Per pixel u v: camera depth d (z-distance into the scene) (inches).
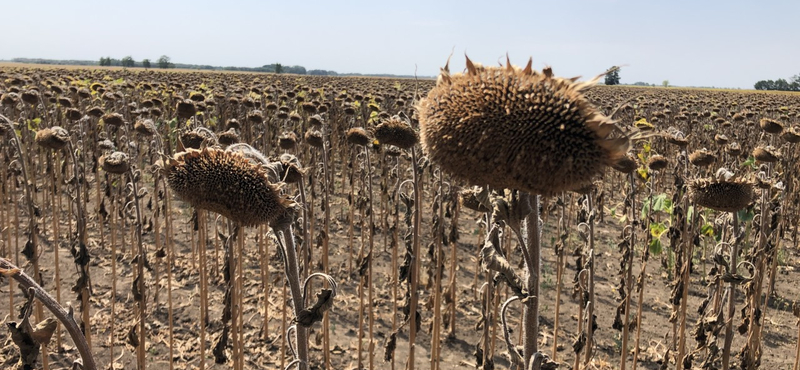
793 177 481.7
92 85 610.2
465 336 308.7
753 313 227.5
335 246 430.0
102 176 549.0
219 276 361.1
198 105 470.9
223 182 107.0
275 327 307.6
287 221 116.4
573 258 411.5
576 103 84.2
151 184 520.1
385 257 415.5
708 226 334.0
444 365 282.2
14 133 234.5
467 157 86.7
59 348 274.5
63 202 494.6
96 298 329.1
